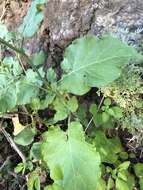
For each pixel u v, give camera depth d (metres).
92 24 0.33
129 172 0.32
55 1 0.36
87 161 0.25
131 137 0.32
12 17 0.40
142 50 0.29
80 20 0.34
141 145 0.31
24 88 0.27
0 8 0.41
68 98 0.31
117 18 0.32
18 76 0.28
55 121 0.32
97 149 0.29
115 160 0.29
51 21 0.35
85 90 0.25
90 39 0.26
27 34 0.26
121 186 0.28
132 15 0.32
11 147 0.37
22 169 0.34
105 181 0.31
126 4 0.32
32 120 0.34
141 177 0.30
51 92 0.28
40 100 0.31
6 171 0.36
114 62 0.24
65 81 0.26
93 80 0.25
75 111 0.30
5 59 0.30
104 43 0.25
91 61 0.25
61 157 0.26
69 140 0.26
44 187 0.32
